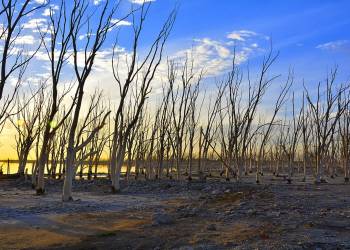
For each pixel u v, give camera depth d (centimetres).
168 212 1717
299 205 1709
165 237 1199
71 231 1378
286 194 2227
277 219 1377
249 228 1246
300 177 5353
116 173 2848
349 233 1141
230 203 1886
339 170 6606
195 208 1750
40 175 2708
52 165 4644
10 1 1405
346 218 1367
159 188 3053
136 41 2705
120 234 1290
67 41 2417
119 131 2836
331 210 1562
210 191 2747
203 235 1181
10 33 1407
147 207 1948
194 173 6294
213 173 6341
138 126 4306
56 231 1380
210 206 1830
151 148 4831
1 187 3506
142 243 1152
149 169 4925
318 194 2245
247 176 5653
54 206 1994
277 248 977
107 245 1162
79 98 2284
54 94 2541
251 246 1012
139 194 2745
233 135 4169
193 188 2978
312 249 974
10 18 1407
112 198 2456
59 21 2359
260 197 2073
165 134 4734
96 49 2280
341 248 977
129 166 4038
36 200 2317
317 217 1391
